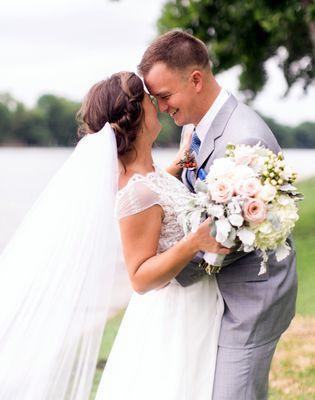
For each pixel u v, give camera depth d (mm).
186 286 2867
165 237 2799
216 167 2582
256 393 2934
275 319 2934
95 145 2725
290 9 10227
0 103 53406
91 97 2840
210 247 2604
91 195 2709
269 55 12922
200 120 3045
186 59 2938
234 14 11258
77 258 2707
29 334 2725
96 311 2719
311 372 4809
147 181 2727
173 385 2807
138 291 2707
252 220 2516
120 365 2910
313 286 7355
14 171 21688
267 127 3002
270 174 2561
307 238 10484
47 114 54375
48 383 2691
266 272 2885
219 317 2896
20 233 2818
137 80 2822
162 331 2855
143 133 2826
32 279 2752
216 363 2877
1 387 2686
